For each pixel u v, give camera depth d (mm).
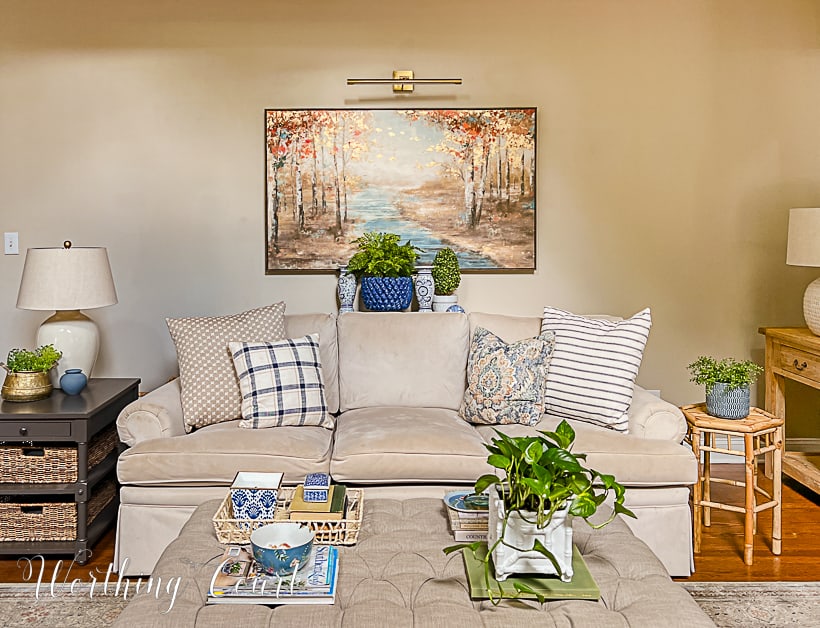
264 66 3867
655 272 4012
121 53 3850
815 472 3510
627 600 1732
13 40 3830
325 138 3869
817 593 2617
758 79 3953
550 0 3893
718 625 2395
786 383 4090
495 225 3932
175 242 3930
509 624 1604
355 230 3916
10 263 3912
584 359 3105
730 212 4004
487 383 3107
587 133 3945
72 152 3881
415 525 2178
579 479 1757
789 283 4035
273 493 2088
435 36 3883
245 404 3012
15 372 3016
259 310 3350
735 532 3166
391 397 3359
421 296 3785
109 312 3955
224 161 3898
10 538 2885
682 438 2951
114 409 3170
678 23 3922
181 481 2742
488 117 3883
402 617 1634
